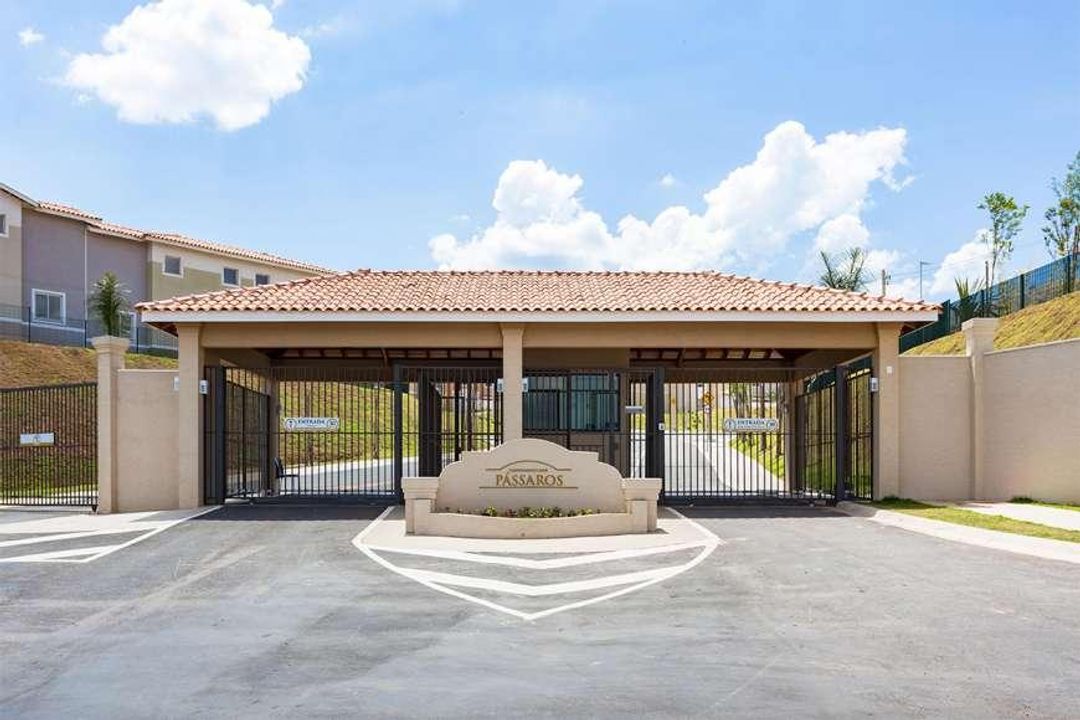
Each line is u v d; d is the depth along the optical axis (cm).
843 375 1942
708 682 668
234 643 797
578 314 1850
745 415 2584
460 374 2119
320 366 2227
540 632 827
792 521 1636
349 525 1583
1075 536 1316
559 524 1454
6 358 3178
